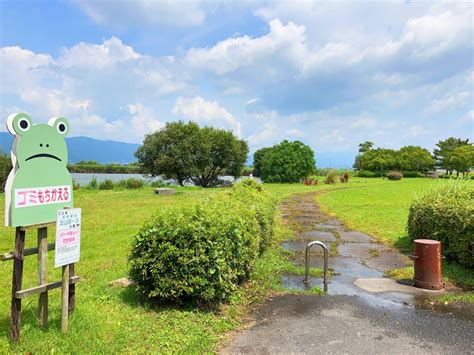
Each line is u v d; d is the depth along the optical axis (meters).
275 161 53.97
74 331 4.15
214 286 5.05
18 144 3.74
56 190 4.16
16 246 3.80
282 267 7.70
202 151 40.84
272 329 4.63
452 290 6.32
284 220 15.16
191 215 5.46
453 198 8.27
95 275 6.70
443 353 4.04
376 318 5.01
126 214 14.94
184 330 4.44
